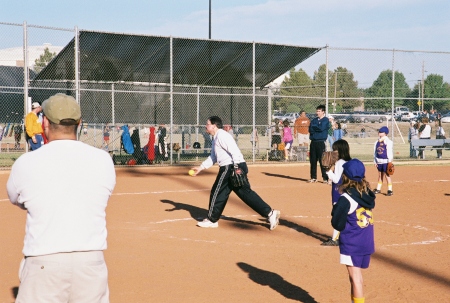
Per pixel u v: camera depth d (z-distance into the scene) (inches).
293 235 380.5
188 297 243.6
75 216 134.0
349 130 1856.5
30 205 133.6
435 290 255.1
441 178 735.1
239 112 1062.4
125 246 342.0
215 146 394.0
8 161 927.0
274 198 548.7
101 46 808.3
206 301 238.2
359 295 207.5
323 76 1141.7
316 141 666.2
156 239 362.6
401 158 1005.2
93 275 135.0
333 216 200.7
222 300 239.9
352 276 207.3
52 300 132.4
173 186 631.2
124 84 978.7
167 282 266.7
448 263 306.0
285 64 940.6
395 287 259.6
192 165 842.2
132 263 301.4
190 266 296.7
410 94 1309.1
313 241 362.6
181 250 333.1
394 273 284.5
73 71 890.7
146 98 1013.2
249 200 389.7
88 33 764.6
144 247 339.9
